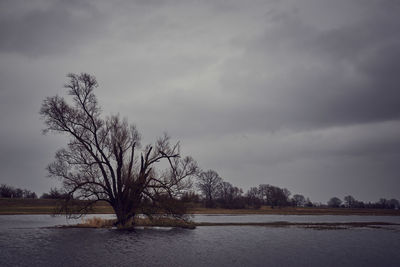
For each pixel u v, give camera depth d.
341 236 41.56
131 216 44.62
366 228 54.09
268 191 152.50
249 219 73.94
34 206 92.31
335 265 24.02
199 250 29.28
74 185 41.03
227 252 28.56
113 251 27.84
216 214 96.56
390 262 25.20
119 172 43.78
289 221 68.44
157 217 47.88
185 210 45.97
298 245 33.25
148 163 44.28
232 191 144.62
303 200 187.25
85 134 42.34
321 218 82.38
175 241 34.41
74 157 41.34
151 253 27.33
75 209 42.69
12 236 36.03
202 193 137.88
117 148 43.88
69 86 42.19
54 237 35.34
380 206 175.25
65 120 41.75
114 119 44.12
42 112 40.94
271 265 23.73
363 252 29.44
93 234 38.19
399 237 41.22
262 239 37.62
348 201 182.88
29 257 24.92
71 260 24.14
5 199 100.19
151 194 43.69
